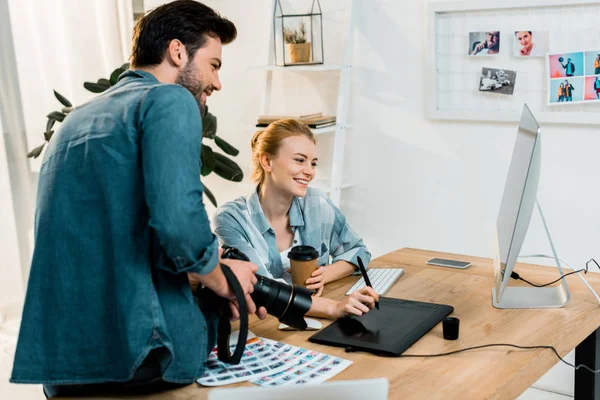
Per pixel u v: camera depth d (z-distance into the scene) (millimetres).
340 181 3350
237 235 2119
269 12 3574
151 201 1300
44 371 1381
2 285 3680
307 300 1600
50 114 3436
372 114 3320
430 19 3051
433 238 3242
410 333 1646
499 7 2885
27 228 3750
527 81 2912
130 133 1342
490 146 3018
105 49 3762
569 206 2873
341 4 3322
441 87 3123
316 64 3414
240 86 3764
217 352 1523
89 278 1360
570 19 2770
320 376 1439
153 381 1417
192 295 1477
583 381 1833
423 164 3211
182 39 1507
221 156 3578
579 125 2799
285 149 2068
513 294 1946
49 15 3684
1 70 3607
